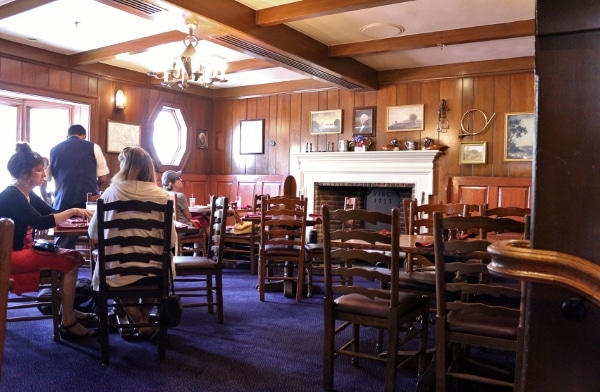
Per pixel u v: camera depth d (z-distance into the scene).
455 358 2.60
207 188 9.10
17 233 3.00
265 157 8.69
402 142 7.39
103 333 2.85
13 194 3.00
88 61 6.55
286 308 4.28
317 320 3.90
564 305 0.88
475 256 2.30
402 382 2.69
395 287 2.37
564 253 0.87
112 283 2.92
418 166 7.12
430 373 2.54
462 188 6.87
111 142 7.42
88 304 3.83
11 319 3.06
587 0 0.86
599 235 0.87
